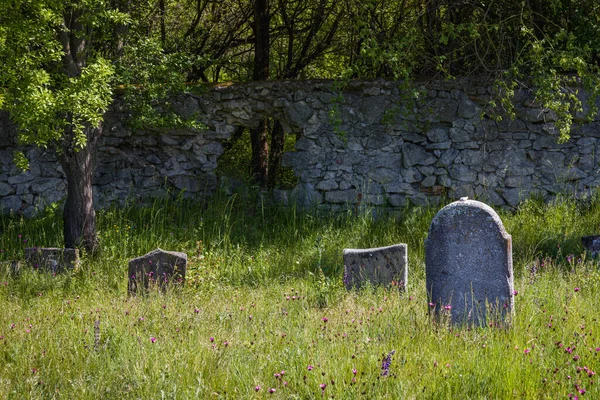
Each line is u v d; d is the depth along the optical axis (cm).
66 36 953
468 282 609
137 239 1040
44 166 1148
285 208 1150
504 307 598
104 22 998
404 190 1158
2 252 1006
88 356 558
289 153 1170
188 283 837
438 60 1143
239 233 1098
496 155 1159
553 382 461
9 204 1135
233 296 805
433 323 590
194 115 1150
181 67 1134
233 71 1551
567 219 1080
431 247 622
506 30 1161
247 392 471
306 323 636
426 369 498
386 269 814
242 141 1577
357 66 1157
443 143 1153
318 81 1161
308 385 476
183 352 547
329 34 1417
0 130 1129
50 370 538
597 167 1164
